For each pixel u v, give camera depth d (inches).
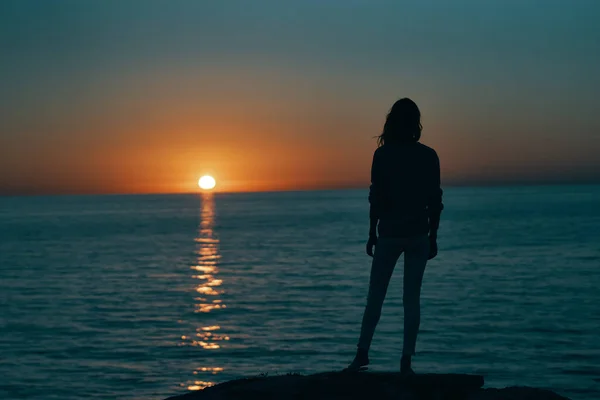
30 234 3890.3
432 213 226.8
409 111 225.9
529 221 4215.1
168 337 937.5
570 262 1905.8
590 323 981.8
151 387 678.5
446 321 1013.2
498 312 1095.6
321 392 219.0
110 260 2256.4
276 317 1091.9
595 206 7116.1
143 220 5964.6
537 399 221.1
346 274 1734.7
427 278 1596.9
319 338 907.4
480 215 5305.1
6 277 1777.8
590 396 624.1
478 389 225.3
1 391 661.9
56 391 663.1
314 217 5940.0
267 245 2819.9
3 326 1035.9
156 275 1798.7
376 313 234.4
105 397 642.2
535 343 851.4
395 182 223.6
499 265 1863.9
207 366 765.9
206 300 1315.2
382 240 227.9
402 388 221.1
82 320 1090.1
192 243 3029.0
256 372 733.3
